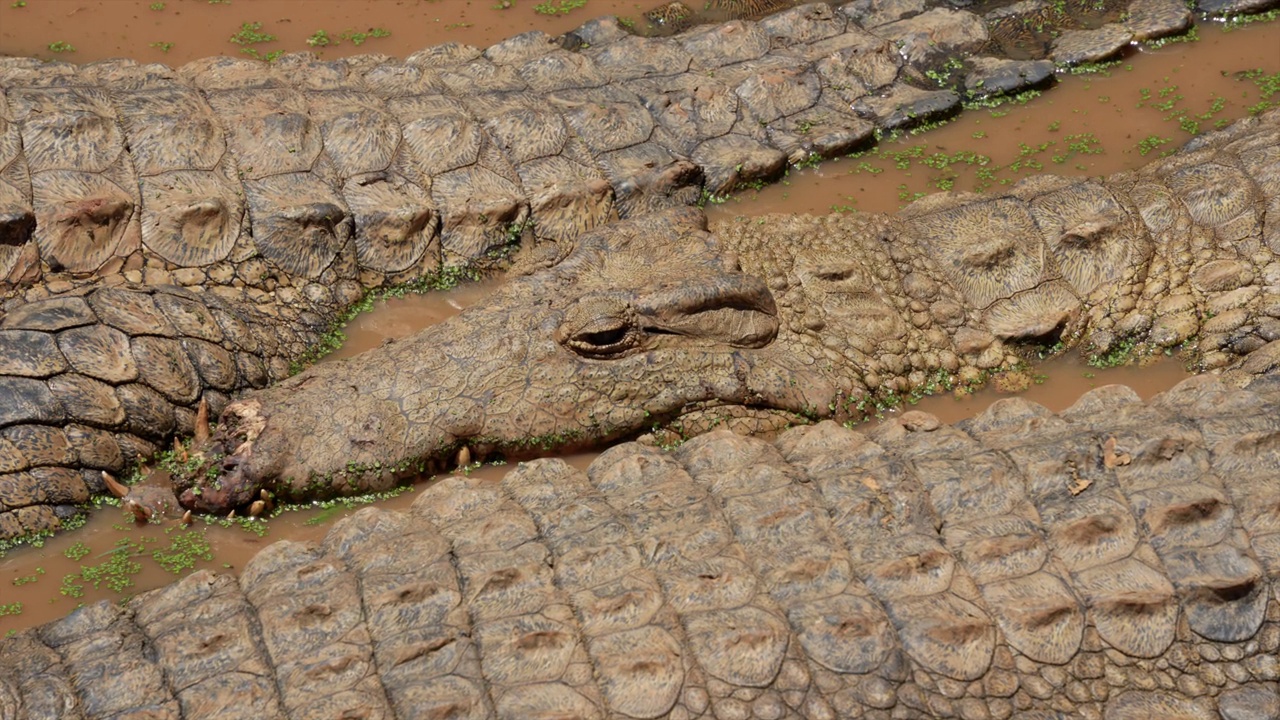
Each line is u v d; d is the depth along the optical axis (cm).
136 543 614
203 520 624
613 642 471
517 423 647
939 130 906
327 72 870
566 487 549
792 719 464
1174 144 866
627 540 507
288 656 466
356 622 476
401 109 828
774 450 574
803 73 918
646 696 460
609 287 676
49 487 618
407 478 642
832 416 689
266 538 616
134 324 666
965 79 945
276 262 740
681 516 518
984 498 523
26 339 640
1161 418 558
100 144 744
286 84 849
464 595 486
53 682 455
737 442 574
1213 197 754
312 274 747
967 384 720
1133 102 918
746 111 888
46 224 700
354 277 761
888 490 524
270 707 450
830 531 512
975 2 1021
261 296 734
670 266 695
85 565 600
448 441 641
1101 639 494
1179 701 487
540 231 796
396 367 652
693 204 838
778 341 699
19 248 696
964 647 482
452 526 527
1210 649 497
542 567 495
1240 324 720
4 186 708
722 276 683
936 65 957
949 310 730
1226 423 546
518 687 459
